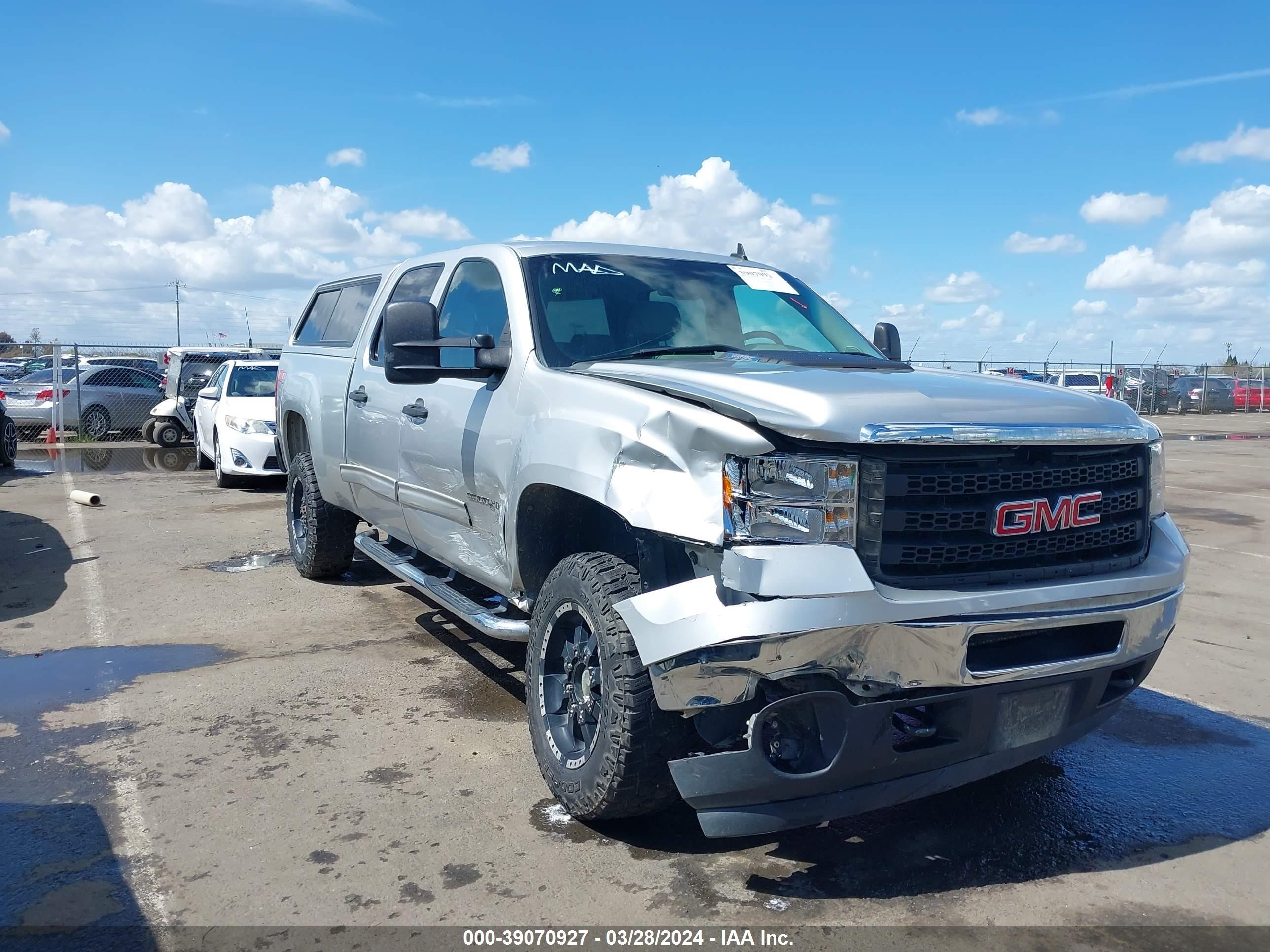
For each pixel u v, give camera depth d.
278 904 2.98
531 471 3.71
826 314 4.96
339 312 6.63
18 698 4.77
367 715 4.59
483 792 3.78
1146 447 3.45
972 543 2.94
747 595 2.77
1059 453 3.14
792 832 3.49
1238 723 4.65
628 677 3.12
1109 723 4.66
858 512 2.83
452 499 4.55
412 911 2.95
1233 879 3.21
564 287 4.32
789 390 3.01
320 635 5.89
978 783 3.95
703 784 2.92
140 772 3.93
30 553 8.32
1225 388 41.41
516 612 4.57
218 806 3.63
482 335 4.26
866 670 2.77
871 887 3.13
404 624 6.15
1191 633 6.23
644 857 3.30
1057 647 3.14
